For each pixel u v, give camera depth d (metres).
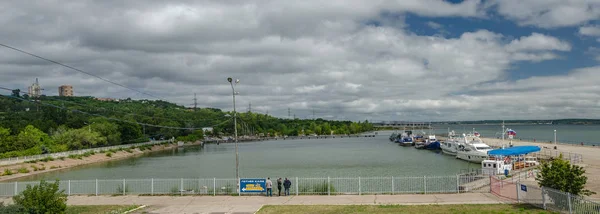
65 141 149.75
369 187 60.78
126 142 197.25
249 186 47.50
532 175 59.88
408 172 92.00
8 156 108.56
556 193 33.84
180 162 133.38
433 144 168.50
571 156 86.06
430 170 95.56
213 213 38.00
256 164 121.25
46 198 32.47
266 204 41.59
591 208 30.33
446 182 63.88
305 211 37.69
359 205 39.69
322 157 143.00
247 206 40.75
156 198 45.84
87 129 168.50
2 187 51.47
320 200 42.88
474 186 47.94
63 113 199.00
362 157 138.75
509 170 69.31
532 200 37.06
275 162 126.50
